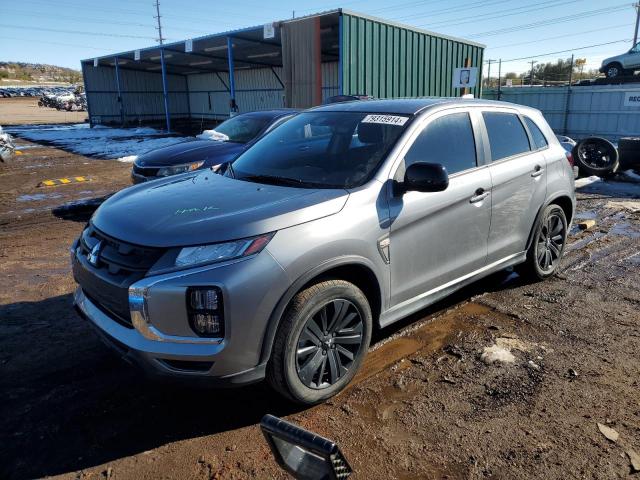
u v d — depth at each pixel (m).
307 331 2.87
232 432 2.82
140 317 2.62
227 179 3.66
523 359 3.53
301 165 3.62
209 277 2.55
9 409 2.99
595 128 22.16
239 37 18.91
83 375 3.35
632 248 6.04
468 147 3.93
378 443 2.71
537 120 4.81
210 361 2.59
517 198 4.29
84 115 40.19
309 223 2.84
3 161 13.83
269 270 2.64
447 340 3.82
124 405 3.05
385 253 3.22
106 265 2.89
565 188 4.90
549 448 2.66
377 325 3.35
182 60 26.30
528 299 4.55
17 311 4.30
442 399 3.08
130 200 3.34
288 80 15.77
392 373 3.37
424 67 16.83
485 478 2.47
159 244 2.67
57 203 8.82
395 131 3.55
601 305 4.42
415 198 3.38
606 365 3.45
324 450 1.19
